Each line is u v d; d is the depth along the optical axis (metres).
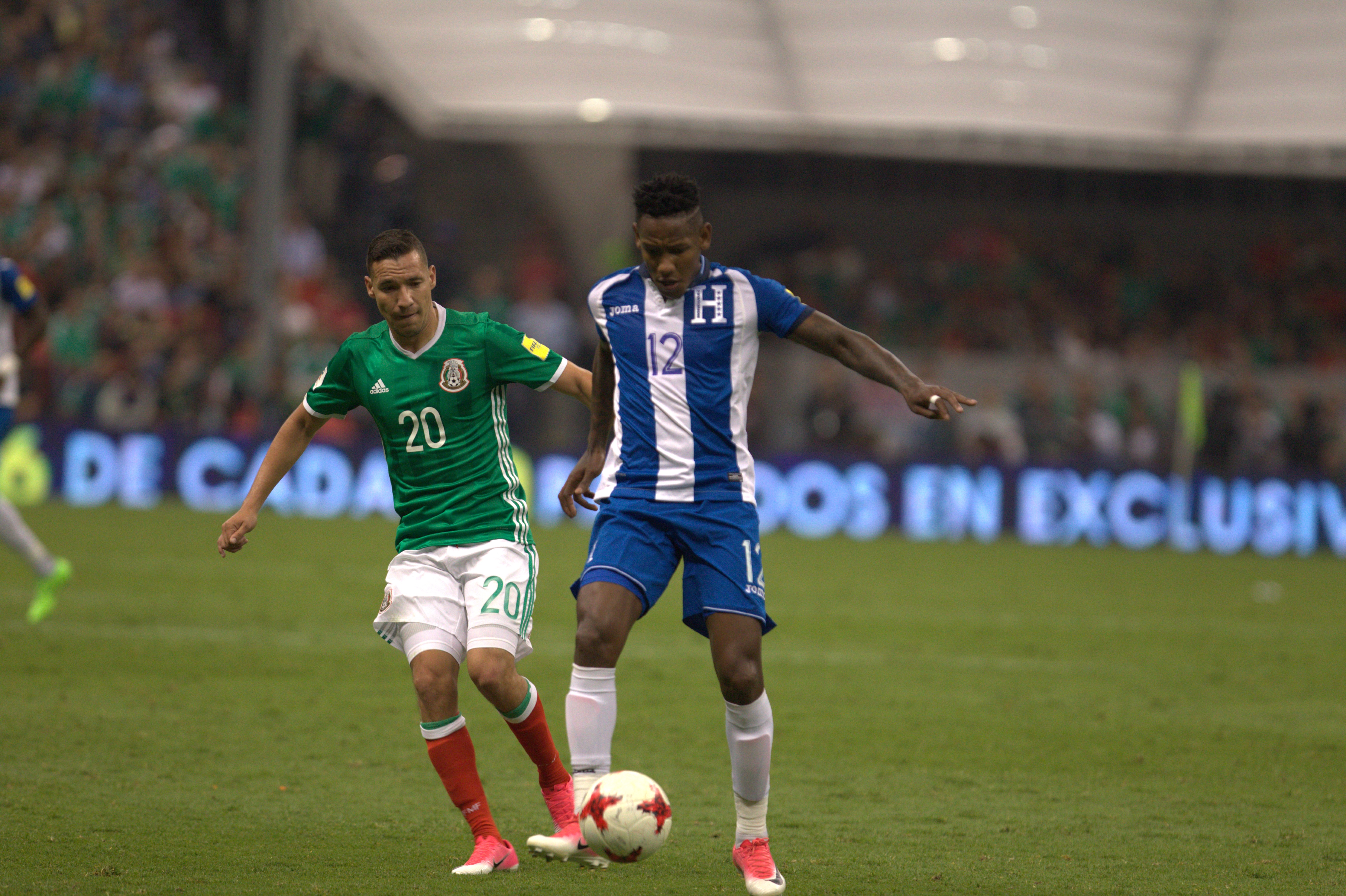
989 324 81.88
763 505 61.38
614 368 14.99
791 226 92.06
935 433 68.44
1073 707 24.14
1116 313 85.12
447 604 14.47
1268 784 18.72
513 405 67.69
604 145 89.69
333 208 82.38
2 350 28.36
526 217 88.69
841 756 19.98
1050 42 73.31
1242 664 29.44
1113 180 92.25
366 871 13.83
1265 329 84.25
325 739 20.03
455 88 82.56
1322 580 47.50
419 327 14.41
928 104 80.38
